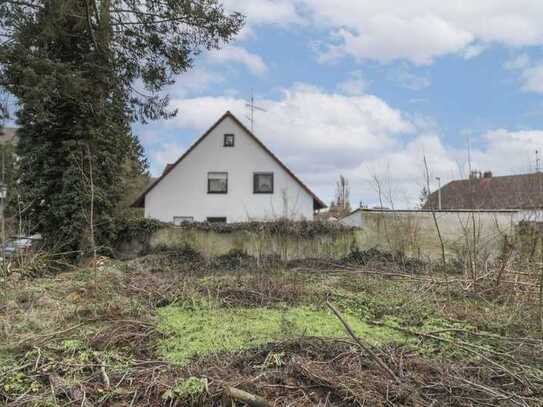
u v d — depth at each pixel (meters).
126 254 11.31
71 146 9.91
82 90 9.22
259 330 4.27
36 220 9.79
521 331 4.48
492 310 5.16
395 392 2.88
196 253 11.21
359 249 11.09
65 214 9.75
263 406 2.70
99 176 10.45
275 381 3.09
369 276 7.89
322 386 3.00
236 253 11.26
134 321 4.36
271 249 11.16
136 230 11.30
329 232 11.17
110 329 4.15
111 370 3.22
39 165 10.07
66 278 6.91
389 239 10.52
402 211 10.55
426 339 4.13
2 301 5.00
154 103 11.08
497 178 10.07
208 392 2.83
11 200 8.97
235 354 3.56
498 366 3.36
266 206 18.75
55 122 10.09
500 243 8.45
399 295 6.04
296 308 5.35
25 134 10.16
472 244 8.10
